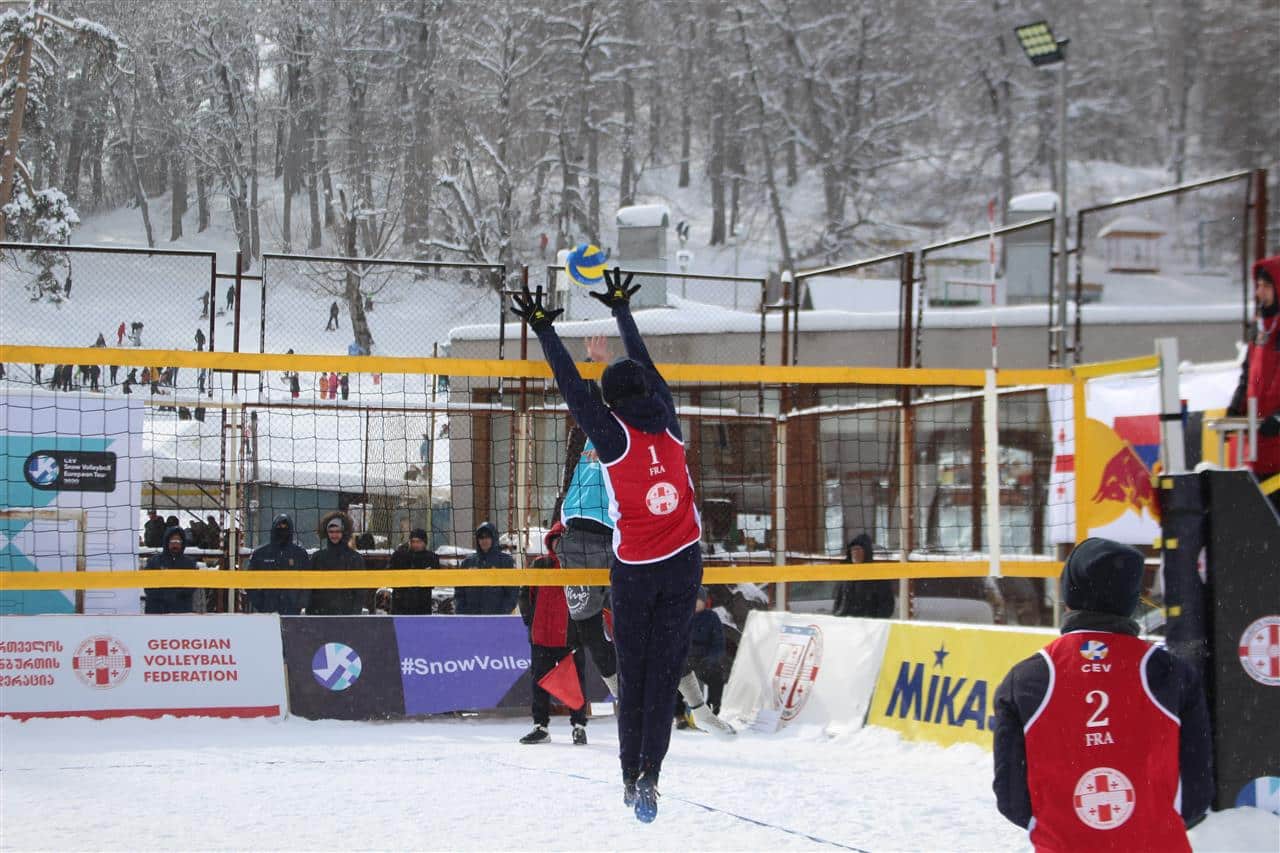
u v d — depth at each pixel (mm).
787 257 127438
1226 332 41750
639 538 12484
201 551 29344
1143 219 87062
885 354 41719
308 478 33938
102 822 12898
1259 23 147125
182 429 38500
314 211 105375
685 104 142500
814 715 22219
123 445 27453
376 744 20188
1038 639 17984
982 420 29422
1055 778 7891
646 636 12508
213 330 29516
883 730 20516
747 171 146125
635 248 54000
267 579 17812
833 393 34281
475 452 32750
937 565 18906
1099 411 24797
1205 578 12125
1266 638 12078
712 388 32125
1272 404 14242
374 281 40656
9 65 70562
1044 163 139625
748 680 24484
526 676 25016
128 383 32688
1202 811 8242
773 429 32938
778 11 129750
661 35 140500
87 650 22766
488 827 12836
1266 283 14250
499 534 30062
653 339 40000
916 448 31656
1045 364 42281
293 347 40219
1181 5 149250
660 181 152125
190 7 103688
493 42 112000
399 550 27281
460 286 41344
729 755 19109
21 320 37469
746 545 31703
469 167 107000
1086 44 147500
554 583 16922
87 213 105250
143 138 105062
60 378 31953
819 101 132250
